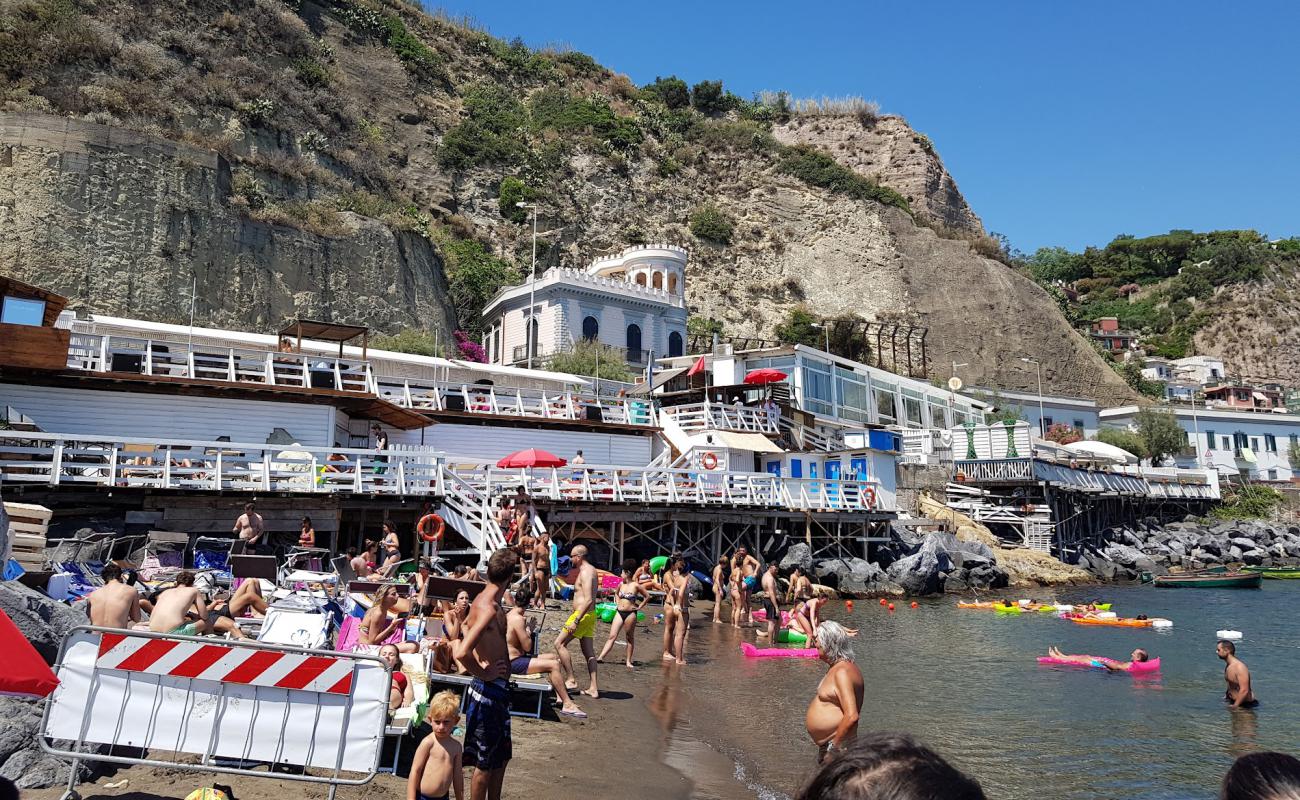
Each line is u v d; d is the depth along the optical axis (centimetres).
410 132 7862
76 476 2052
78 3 5497
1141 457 7138
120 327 2925
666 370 5069
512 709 1162
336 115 6744
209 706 677
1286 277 13862
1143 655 1738
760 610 2545
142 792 704
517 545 2225
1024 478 4447
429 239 6419
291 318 5134
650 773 943
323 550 1866
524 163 8181
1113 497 5088
